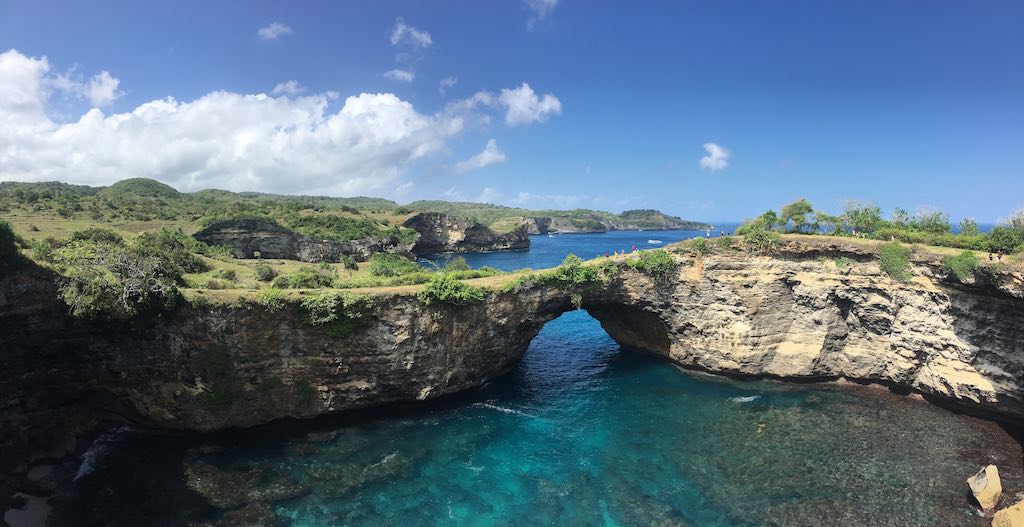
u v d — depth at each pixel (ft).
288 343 119.55
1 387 97.55
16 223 239.91
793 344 153.99
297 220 504.02
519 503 97.81
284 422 123.95
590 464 111.14
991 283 115.96
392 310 125.70
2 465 96.99
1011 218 144.15
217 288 136.87
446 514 94.27
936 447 115.75
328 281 149.89
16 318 96.63
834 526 90.53
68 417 108.78
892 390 146.41
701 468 109.19
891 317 140.77
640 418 132.57
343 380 126.00
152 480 101.04
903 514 93.50
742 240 155.84
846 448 116.16
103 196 505.25
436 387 136.36
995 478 95.86
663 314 165.78
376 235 518.78
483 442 119.96
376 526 90.38
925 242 144.46
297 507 94.89
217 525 89.10
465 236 651.66
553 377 162.81
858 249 144.15
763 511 94.94
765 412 134.92
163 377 112.37
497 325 144.56
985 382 123.44
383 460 111.14
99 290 103.04
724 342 157.58
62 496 95.61
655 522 92.38
